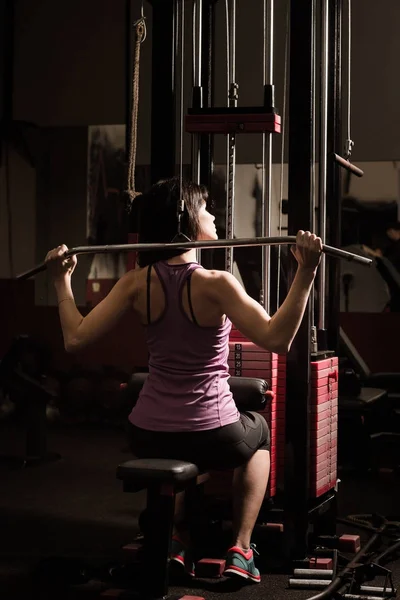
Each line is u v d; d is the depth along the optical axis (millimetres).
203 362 2840
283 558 3391
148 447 2873
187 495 3189
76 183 7797
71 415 7113
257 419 3029
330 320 4086
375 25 7086
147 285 2855
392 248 7055
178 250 2875
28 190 7883
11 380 5711
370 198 7113
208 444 2818
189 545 3180
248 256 7227
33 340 7293
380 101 7098
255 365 3389
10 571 3271
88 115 7773
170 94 3568
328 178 4055
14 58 7922
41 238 7855
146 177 7652
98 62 7742
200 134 3639
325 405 3484
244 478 3051
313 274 2613
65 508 4332
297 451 3273
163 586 2791
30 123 7883
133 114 3629
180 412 2818
